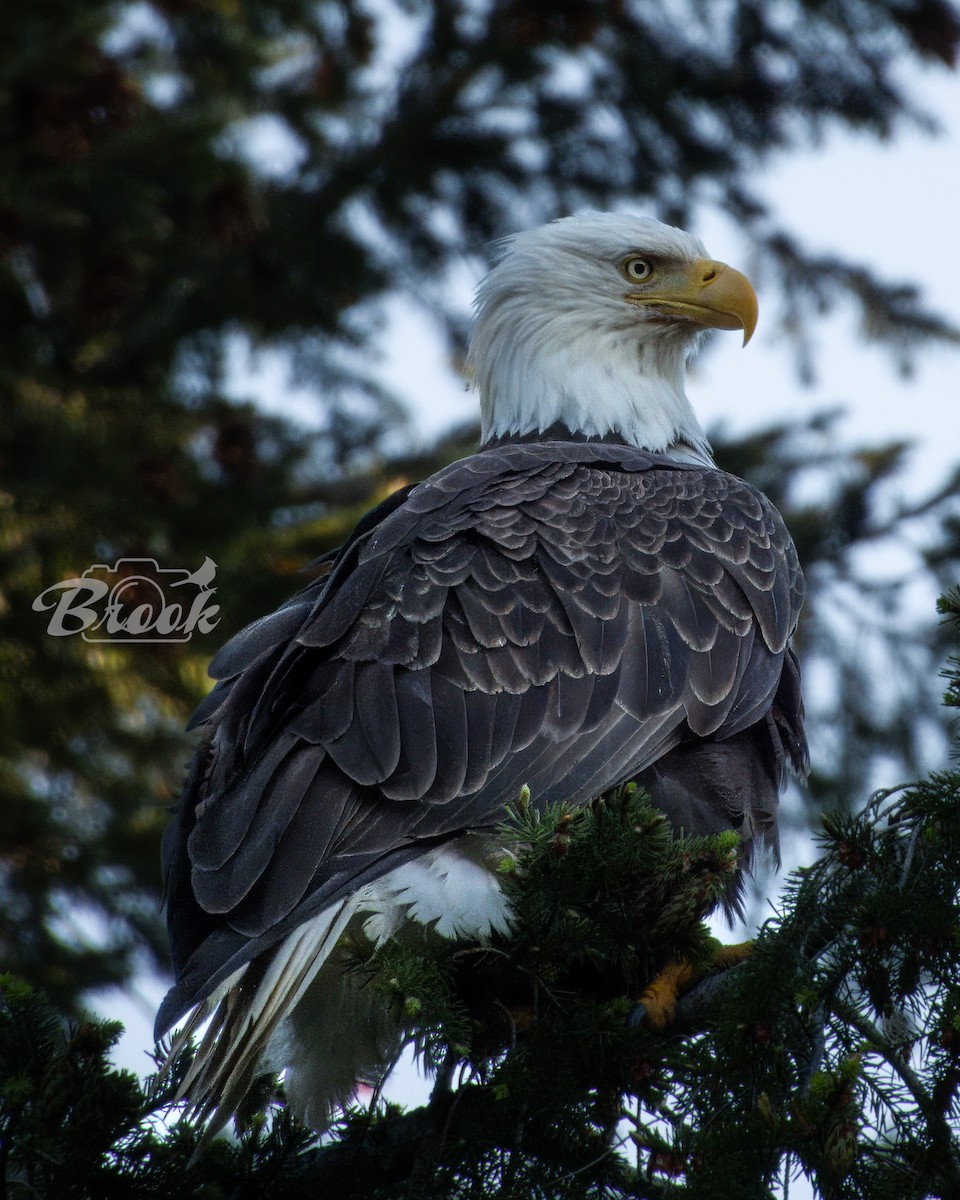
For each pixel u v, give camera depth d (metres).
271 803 8.17
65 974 17.30
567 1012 7.91
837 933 7.51
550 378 12.12
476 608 8.85
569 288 12.18
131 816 17.80
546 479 9.79
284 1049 8.66
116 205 17.20
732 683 9.29
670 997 8.51
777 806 9.66
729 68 21.19
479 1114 7.80
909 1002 7.32
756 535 9.94
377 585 8.98
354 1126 8.32
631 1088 7.68
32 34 16.94
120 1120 7.76
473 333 12.65
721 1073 7.31
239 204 18.06
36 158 16.89
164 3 18.95
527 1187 7.70
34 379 17.47
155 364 19.45
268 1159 8.27
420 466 19.12
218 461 17.92
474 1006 8.23
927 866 7.41
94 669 16.72
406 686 8.58
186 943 8.45
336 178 20.52
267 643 9.34
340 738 8.39
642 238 12.13
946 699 7.72
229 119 18.75
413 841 8.30
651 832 7.35
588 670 8.88
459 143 20.66
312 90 21.02
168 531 16.75
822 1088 6.79
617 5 20.48
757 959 7.50
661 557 9.45
